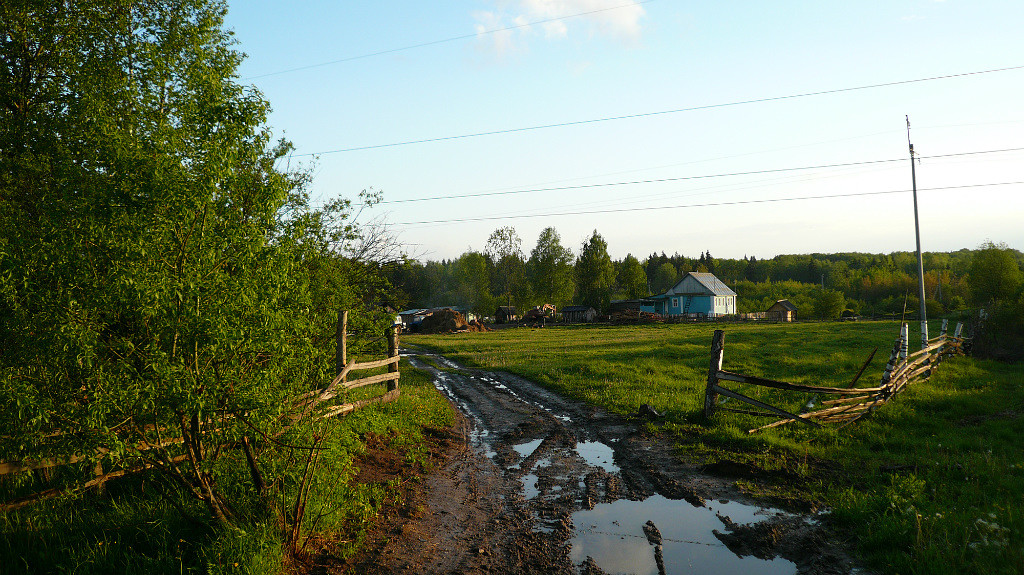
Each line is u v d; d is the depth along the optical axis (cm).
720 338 1118
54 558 466
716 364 1117
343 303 933
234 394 447
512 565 527
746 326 5122
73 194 416
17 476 479
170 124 499
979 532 508
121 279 370
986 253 3772
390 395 1263
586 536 596
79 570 448
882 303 7850
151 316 414
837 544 553
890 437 1003
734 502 691
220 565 444
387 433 1008
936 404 1271
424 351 3578
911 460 828
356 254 1129
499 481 803
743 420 1081
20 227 433
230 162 443
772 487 737
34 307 399
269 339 452
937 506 591
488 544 576
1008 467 750
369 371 1455
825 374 1938
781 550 549
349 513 626
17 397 368
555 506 693
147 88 528
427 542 579
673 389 1598
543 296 8638
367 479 766
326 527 563
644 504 697
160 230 408
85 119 591
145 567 453
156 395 406
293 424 536
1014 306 2712
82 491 527
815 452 891
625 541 582
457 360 2905
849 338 3095
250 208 477
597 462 904
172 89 511
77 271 386
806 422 1026
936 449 903
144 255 397
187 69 495
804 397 1379
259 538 476
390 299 1280
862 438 1003
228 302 433
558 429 1165
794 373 1983
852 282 11512
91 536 505
